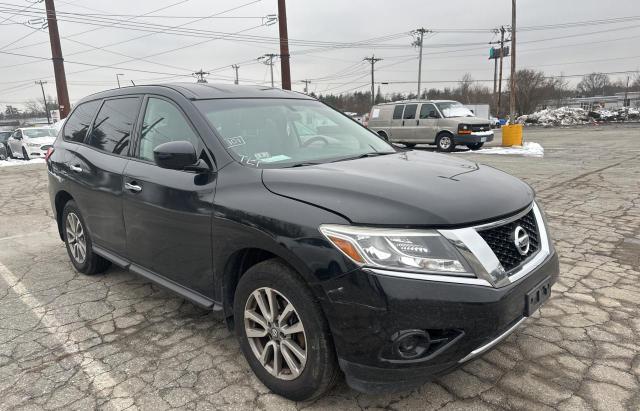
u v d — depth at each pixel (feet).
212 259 9.20
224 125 10.19
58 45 71.87
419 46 156.04
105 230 12.75
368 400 8.35
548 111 128.36
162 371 9.47
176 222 9.83
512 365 9.26
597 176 31.22
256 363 8.82
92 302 12.92
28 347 10.58
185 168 9.46
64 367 9.72
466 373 9.05
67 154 14.48
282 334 8.20
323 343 7.50
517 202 8.28
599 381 8.67
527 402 8.16
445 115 55.21
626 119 126.82
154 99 11.65
